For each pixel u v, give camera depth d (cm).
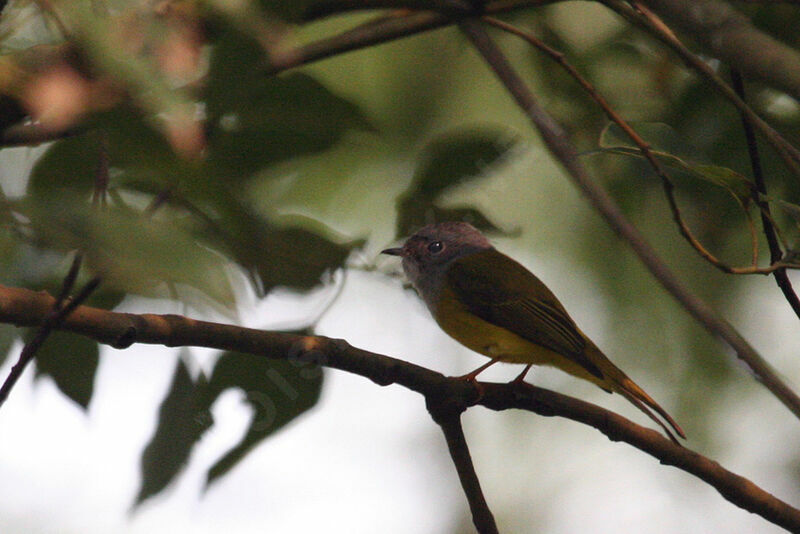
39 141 430
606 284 1126
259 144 545
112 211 257
